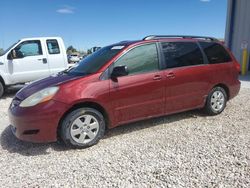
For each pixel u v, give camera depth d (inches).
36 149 180.5
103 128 187.2
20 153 175.3
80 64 216.2
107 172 148.3
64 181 141.0
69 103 172.2
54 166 157.0
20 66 379.9
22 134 173.5
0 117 262.7
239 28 592.7
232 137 192.1
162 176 142.4
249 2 588.7
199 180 137.7
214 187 131.5
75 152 175.2
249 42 593.6
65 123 174.4
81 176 145.3
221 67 240.7
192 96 224.8
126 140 192.5
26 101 173.6
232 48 600.7
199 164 153.8
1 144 190.9
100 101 181.8
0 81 370.9
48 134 171.6
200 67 227.5
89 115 180.1
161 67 207.9
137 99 196.4
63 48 409.4
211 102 239.5
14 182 141.3
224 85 246.2
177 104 217.6
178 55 218.8
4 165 159.6
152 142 187.3
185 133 202.8
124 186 134.7
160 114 210.8
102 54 208.4
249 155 162.9
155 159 161.5
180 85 215.5
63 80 186.5
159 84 204.4
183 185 133.9
